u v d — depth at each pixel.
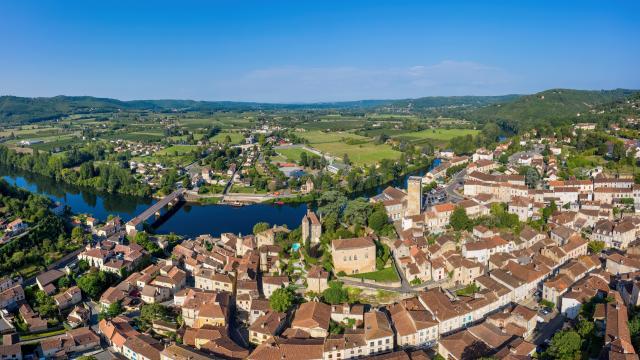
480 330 183.62
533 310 196.00
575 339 162.12
